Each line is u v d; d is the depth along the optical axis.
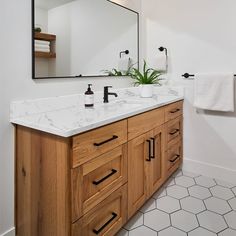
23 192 1.36
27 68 1.42
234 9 2.05
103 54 2.04
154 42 2.52
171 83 2.46
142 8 2.55
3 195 1.36
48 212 1.20
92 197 1.21
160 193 2.04
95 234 1.25
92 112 1.48
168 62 2.46
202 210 1.78
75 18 1.73
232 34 2.08
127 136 1.47
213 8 2.15
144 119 1.66
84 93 1.78
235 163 2.21
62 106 1.62
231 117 2.19
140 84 2.32
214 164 2.33
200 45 2.25
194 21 2.26
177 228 1.58
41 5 1.47
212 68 2.21
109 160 1.31
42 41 1.49
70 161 1.07
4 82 1.31
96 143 1.21
